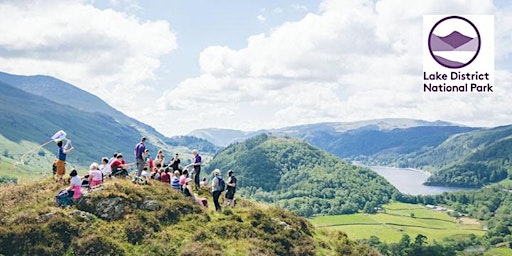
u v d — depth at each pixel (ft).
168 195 117.08
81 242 93.15
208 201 132.98
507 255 555.69
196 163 140.26
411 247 530.68
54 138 119.85
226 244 104.99
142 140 123.34
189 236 103.96
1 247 89.86
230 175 130.52
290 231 118.42
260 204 146.30
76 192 105.91
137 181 120.16
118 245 94.89
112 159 130.62
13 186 115.24
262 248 106.73
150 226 103.55
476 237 647.97
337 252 121.08
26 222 95.50
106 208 104.68
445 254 525.34
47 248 90.58
